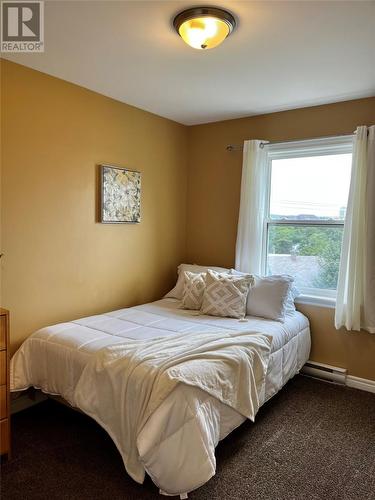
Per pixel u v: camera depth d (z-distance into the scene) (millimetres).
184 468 1654
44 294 2662
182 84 2756
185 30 1863
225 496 1766
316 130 3193
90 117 2908
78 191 2857
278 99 3064
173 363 1873
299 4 1698
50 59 2340
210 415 1796
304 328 3092
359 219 2854
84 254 2945
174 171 3861
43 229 2623
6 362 2010
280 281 3055
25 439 2227
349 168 3094
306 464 2021
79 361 2137
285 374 2699
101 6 1741
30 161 2512
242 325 2723
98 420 1956
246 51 2193
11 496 1753
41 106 2553
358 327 2891
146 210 3531
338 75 2539
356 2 1676
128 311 3061
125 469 1892
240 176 3645
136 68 2469
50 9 1771
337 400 2793
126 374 1874
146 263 3578
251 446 2178
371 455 2115
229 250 3762
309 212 3320
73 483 1844
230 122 3691
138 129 3371
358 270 2865
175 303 3406
